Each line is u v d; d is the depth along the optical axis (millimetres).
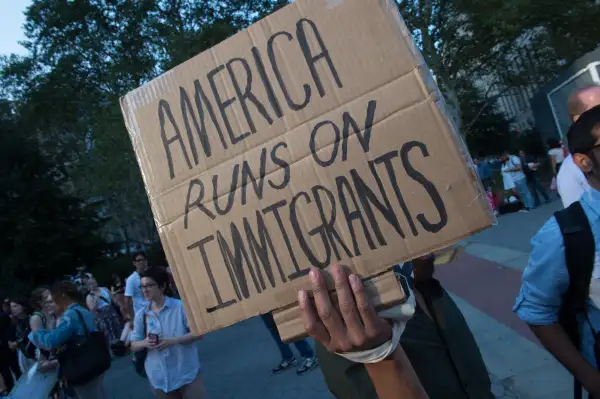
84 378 4312
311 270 1242
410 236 1234
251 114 1378
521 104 39469
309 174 1309
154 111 1492
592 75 11156
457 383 1936
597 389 1656
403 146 1242
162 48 21922
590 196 1646
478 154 34062
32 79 24312
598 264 1593
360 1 1303
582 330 1719
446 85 21859
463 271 7785
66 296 4633
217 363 6656
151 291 3895
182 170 1437
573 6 20922
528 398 3533
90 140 26734
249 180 1362
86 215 21234
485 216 1192
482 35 21781
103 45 22953
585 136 1617
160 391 3818
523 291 1808
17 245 18469
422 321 1960
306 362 5457
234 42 1426
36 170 20562
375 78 1272
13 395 4598
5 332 8016
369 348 1200
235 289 1365
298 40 1351
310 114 1318
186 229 1420
